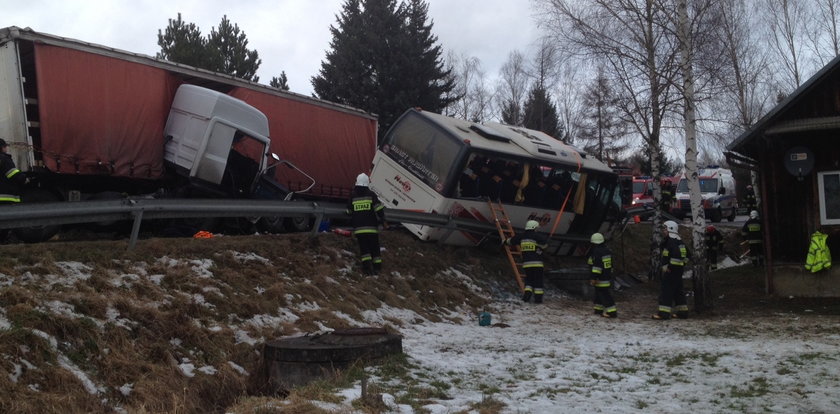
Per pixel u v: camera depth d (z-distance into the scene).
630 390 8.12
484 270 18.33
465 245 19.09
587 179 21.59
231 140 16.47
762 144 17.44
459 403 7.23
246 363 9.09
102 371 7.62
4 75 13.27
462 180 18.03
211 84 17.70
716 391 7.98
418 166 18.03
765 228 17.77
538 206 20.09
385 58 44.31
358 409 6.64
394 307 13.67
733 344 11.46
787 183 17.67
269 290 11.40
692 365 9.62
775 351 10.56
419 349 10.59
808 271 17.41
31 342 7.25
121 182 16.12
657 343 11.64
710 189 38.16
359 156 22.55
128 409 7.08
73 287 8.83
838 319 14.45
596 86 23.55
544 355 10.50
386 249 16.45
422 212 16.77
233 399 8.20
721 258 27.25
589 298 19.45
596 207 22.25
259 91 18.73
